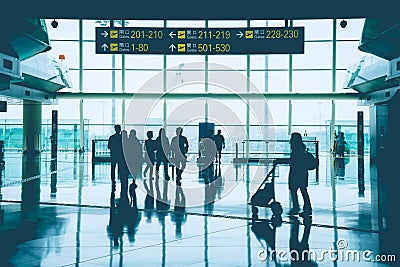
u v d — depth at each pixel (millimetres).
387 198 12820
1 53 19297
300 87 35969
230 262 6223
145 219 9508
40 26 20984
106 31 16734
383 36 18656
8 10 13133
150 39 16734
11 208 10805
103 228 8508
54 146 30234
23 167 23828
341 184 16672
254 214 9648
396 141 19375
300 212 10375
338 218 9633
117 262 6180
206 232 8219
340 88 35625
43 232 8109
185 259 6359
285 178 19016
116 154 12664
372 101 31375
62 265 6016
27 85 30953
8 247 6996
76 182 16844
